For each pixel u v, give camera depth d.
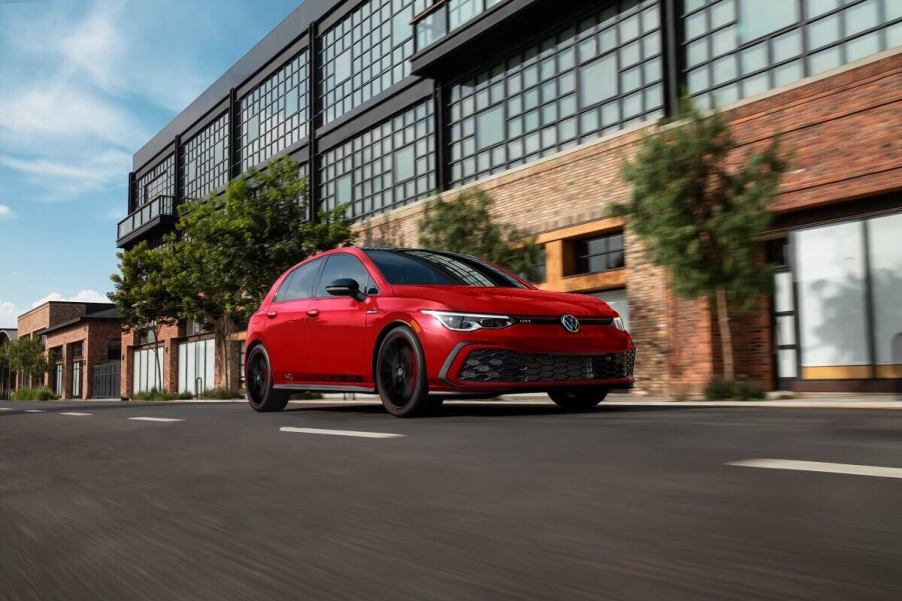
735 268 9.82
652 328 13.27
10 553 2.19
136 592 1.73
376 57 23.12
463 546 1.95
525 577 1.65
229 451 4.25
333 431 5.07
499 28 16.64
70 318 58.56
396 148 22.03
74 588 1.79
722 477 2.69
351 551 1.97
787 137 11.38
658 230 10.19
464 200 14.09
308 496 2.78
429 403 6.19
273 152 29.38
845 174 10.66
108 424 6.81
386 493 2.76
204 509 2.65
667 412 6.28
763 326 12.21
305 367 7.51
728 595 1.46
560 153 15.10
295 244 19.83
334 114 25.55
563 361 6.15
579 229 14.60
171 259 25.72
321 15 26.02
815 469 2.75
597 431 4.45
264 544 2.10
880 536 1.82
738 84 12.75
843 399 9.65
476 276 7.07
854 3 11.06
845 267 11.09
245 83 31.81
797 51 11.84
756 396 9.79
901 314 10.49
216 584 1.75
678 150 10.14
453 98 19.50
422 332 6.06
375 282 6.83
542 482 2.80
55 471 3.84
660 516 2.14
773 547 1.77
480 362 5.89
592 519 2.16
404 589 1.62
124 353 41.81
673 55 13.63
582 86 15.60
